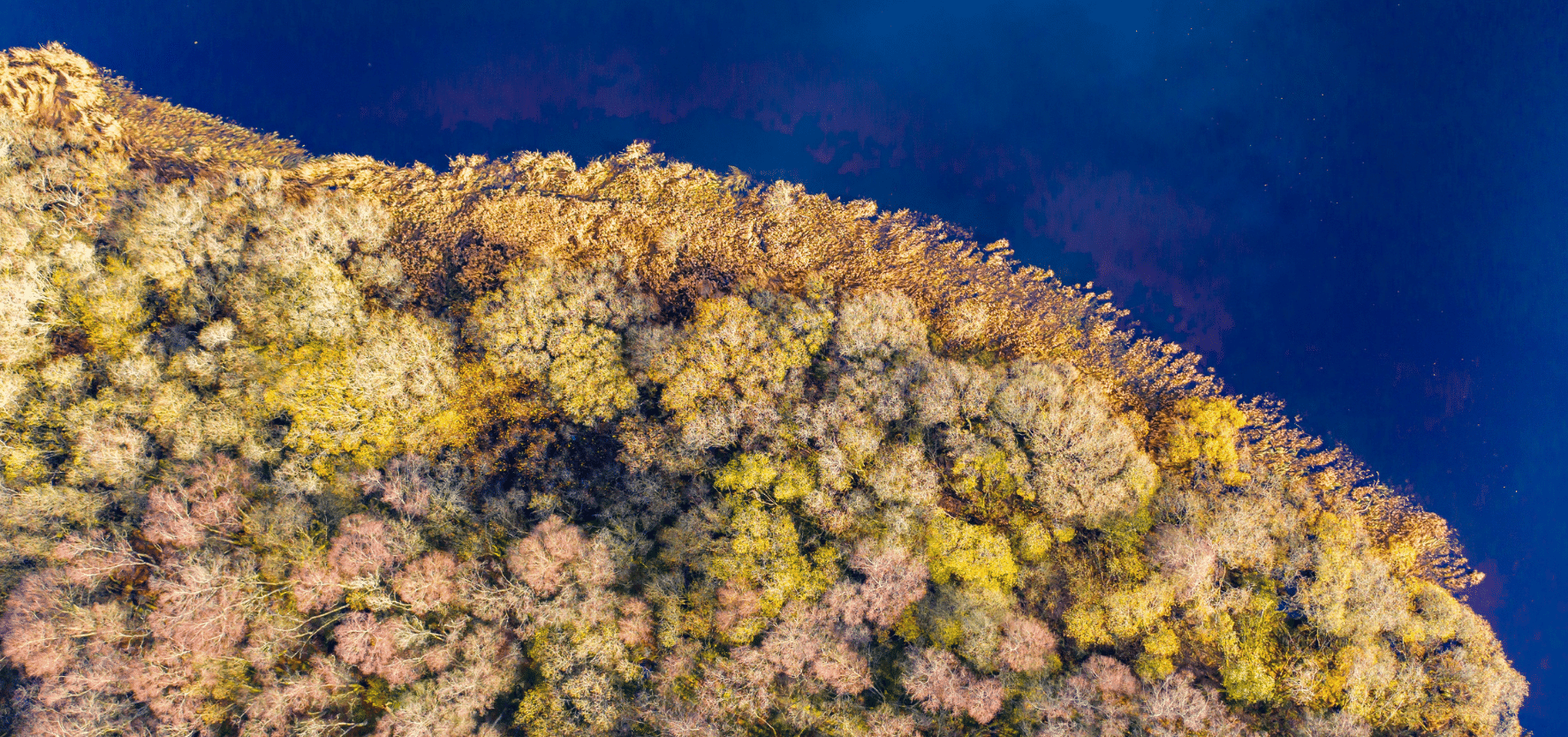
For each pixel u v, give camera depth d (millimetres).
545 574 28656
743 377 31688
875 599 28031
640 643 29219
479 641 28234
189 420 30922
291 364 32062
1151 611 27734
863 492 29969
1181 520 29875
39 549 29375
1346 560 29750
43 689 27188
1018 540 29828
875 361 31828
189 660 27766
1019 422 30609
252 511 30172
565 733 28016
